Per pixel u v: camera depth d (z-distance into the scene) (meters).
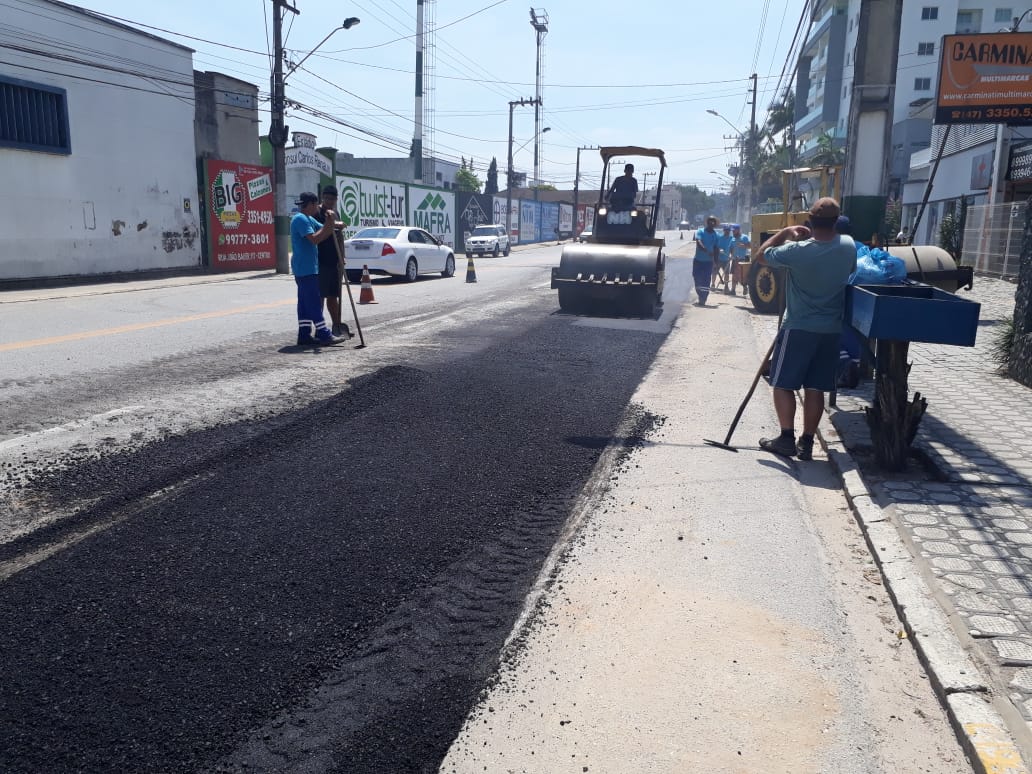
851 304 5.31
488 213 51.75
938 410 6.67
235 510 4.28
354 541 3.96
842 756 2.51
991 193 23.44
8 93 18.03
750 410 6.93
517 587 3.57
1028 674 2.83
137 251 22.28
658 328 11.80
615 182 14.23
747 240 18.02
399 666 2.93
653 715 2.69
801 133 72.50
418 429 5.91
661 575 3.72
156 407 6.29
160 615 3.20
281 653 2.97
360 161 72.50
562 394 7.20
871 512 4.39
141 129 22.17
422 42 53.78
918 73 54.94
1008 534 4.05
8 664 2.83
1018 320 8.13
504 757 2.48
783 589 3.61
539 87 66.50
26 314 12.27
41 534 3.90
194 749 2.45
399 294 16.56
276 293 16.52
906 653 3.10
